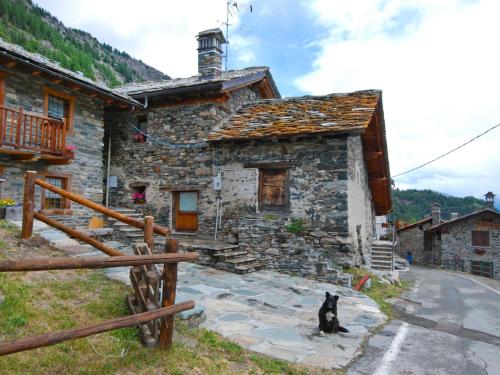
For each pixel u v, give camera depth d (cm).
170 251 415
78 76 1080
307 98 1335
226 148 1216
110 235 1108
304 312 700
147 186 1352
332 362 481
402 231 3291
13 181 984
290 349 511
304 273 1009
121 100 1220
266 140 1145
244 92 1470
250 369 426
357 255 1148
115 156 1417
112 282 573
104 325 311
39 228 766
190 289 762
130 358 379
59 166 1092
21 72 980
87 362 358
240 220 1150
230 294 762
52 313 432
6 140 939
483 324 743
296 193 1103
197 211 1274
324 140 1079
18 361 331
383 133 1346
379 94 1231
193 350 437
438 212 3138
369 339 590
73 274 572
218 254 1008
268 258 1073
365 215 1421
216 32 1397
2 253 580
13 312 407
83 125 1169
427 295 1070
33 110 1013
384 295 956
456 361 515
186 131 1293
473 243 2736
